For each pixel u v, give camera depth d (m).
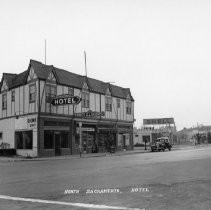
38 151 32.12
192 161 22.27
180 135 93.56
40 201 8.98
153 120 78.50
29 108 33.69
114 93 44.62
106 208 7.85
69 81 36.78
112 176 14.34
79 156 32.72
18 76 37.16
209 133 97.25
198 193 9.72
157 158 26.33
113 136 43.44
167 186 11.17
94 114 35.34
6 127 37.25
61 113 34.88
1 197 9.76
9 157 32.53
